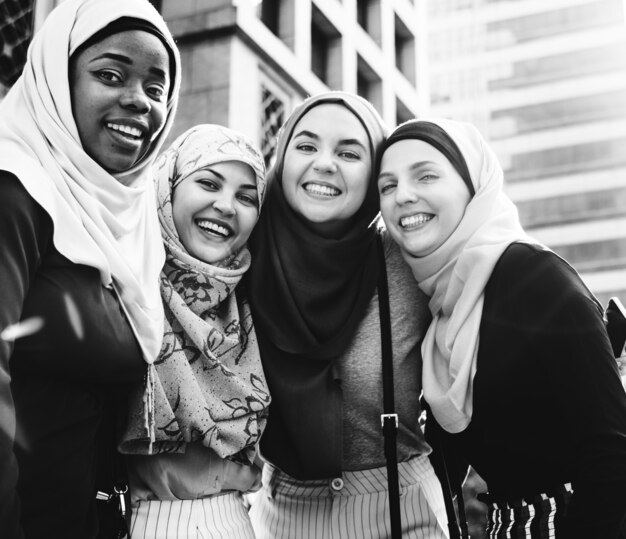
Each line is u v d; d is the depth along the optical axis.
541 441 2.06
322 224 2.47
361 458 2.39
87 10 1.88
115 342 1.81
